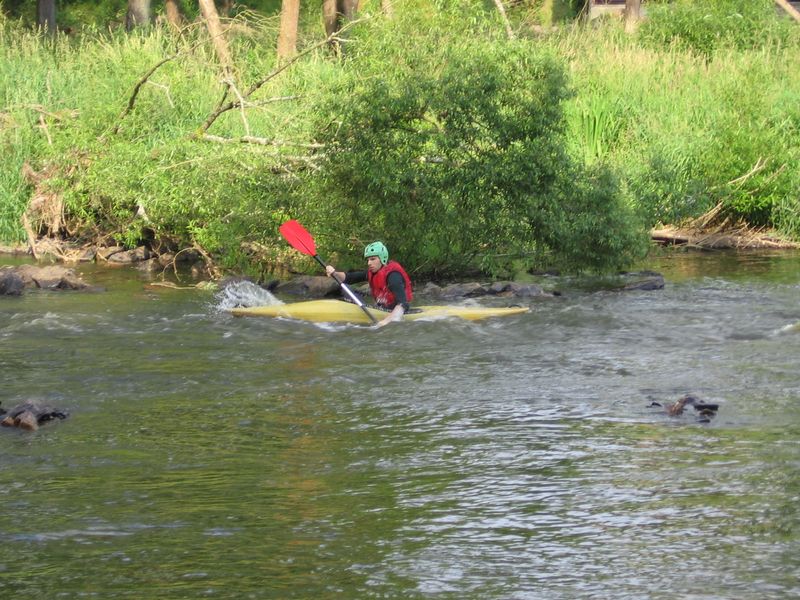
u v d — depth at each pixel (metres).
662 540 11.65
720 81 44.34
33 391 18.31
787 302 26.67
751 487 13.24
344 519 12.33
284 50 44.69
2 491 13.25
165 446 15.16
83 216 35.44
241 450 14.98
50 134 36.50
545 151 28.31
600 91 43.62
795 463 14.13
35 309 25.94
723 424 16.05
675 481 13.50
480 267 30.97
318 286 28.83
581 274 31.86
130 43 40.72
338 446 15.16
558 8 66.19
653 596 10.30
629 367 20.03
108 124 34.59
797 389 18.17
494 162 28.14
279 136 30.83
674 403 16.91
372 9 28.66
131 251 34.53
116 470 14.08
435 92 27.14
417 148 28.22
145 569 10.96
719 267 33.03
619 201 30.66
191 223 30.83
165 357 21.02
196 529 12.04
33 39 43.78
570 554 11.32
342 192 29.34
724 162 38.88
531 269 32.66
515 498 12.98
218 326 24.14
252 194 29.52
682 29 55.34
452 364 20.45
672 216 35.66
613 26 54.91
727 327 23.77
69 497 13.05
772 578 10.65
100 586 10.58
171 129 34.81
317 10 61.28
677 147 39.00
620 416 16.59
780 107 42.03
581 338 22.78
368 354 21.36
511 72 27.95
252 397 17.94
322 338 22.95
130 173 31.08
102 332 23.38
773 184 38.59
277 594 10.41
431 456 14.66
